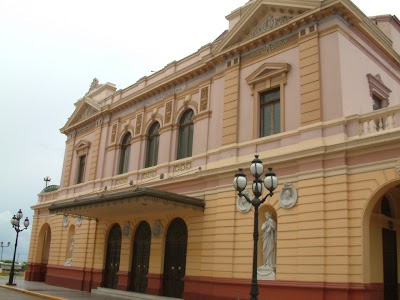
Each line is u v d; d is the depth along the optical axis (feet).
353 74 55.06
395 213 54.95
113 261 83.25
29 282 103.76
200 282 61.98
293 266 50.80
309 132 53.26
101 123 96.89
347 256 46.26
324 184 50.16
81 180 101.60
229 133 63.93
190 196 67.56
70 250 97.04
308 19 56.95
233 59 66.85
